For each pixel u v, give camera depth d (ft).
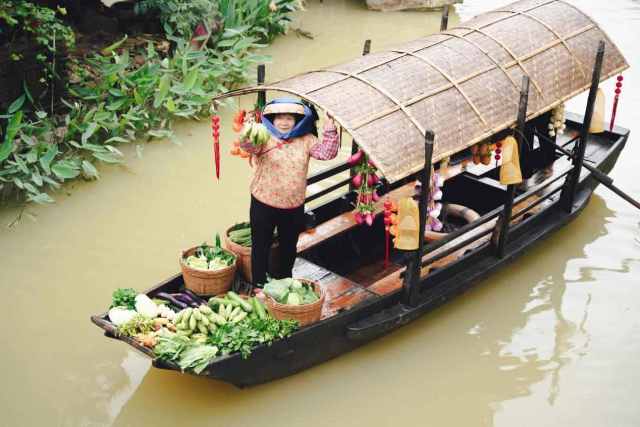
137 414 17.40
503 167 19.76
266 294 17.46
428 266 20.76
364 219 20.13
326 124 17.39
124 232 24.34
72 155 27.55
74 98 29.68
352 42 41.06
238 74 33.83
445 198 25.49
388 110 17.71
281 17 40.01
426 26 44.29
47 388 18.03
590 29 23.00
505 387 18.66
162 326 17.15
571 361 19.47
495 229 21.24
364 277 21.70
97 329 20.07
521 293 22.00
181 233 24.41
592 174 24.17
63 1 33.01
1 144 25.53
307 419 17.44
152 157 28.84
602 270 23.07
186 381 18.34
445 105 18.58
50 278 21.97
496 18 22.31
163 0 33.37
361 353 19.49
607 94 33.94
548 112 24.93
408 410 17.85
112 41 33.50
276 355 17.15
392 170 16.90
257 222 18.20
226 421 17.28
